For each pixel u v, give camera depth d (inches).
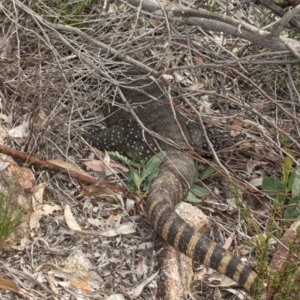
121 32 355.6
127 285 287.4
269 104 373.1
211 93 324.8
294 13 284.8
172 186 314.2
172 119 354.6
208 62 368.2
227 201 335.6
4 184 297.7
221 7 378.9
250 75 378.3
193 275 298.2
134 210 317.4
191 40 347.9
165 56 352.8
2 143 323.9
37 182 316.2
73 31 326.0
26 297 267.4
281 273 274.1
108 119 365.4
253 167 355.6
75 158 337.7
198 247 286.5
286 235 298.7
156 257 298.8
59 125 334.3
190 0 362.9
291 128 350.3
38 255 288.7
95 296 279.4
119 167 341.4
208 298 294.2
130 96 364.2
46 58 354.9
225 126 348.2
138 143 348.2
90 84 350.0
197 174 342.0
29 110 339.9
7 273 275.3
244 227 324.5
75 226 303.4
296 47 305.3
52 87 332.8
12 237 286.0
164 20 322.7
